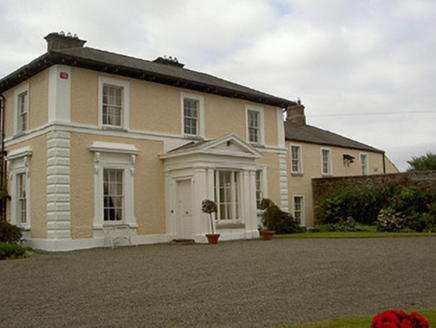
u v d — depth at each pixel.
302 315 5.72
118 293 7.09
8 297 6.96
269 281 7.93
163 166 17.36
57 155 14.45
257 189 20.98
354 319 5.38
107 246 15.12
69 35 17.75
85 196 14.96
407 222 19.95
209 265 9.86
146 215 16.58
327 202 24.14
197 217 15.98
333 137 31.14
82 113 15.22
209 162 16.34
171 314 5.82
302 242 15.47
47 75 15.19
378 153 33.22
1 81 17.00
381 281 7.89
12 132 17.25
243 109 20.62
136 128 16.59
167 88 17.77
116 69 15.85
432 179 21.34
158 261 10.71
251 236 17.67
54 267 9.99
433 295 6.82
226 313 5.84
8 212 17.14
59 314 5.91
